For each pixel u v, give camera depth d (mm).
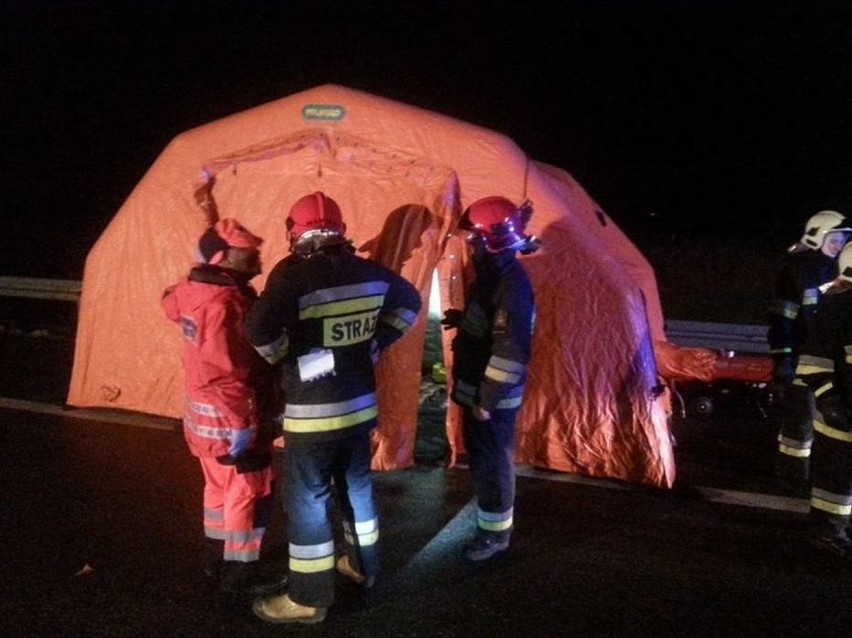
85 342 7371
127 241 7098
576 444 6270
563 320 6184
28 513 5566
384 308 4312
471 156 6223
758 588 4785
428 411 7316
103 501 5781
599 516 5707
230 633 4223
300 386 4062
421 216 6211
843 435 5082
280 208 6574
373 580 4492
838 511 5152
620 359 6125
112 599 4516
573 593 4684
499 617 4422
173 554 5043
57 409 7684
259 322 3861
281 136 6582
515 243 4641
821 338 5129
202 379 4137
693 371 7449
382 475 6367
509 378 4523
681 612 4512
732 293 13555
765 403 7961
